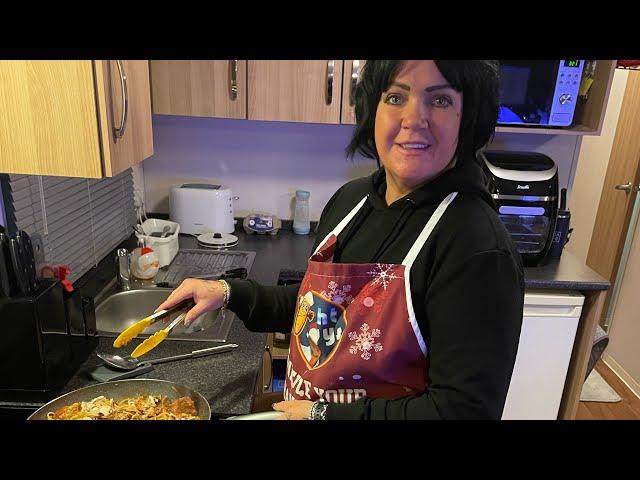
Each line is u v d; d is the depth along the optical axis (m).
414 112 0.83
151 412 1.06
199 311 1.16
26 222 1.45
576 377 2.23
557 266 2.26
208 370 1.32
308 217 2.56
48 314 1.16
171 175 2.55
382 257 0.94
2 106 1.14
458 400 0.77
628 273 3.24
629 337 3.15
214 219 2.42
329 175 2.55
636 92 3.22
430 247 0.86
